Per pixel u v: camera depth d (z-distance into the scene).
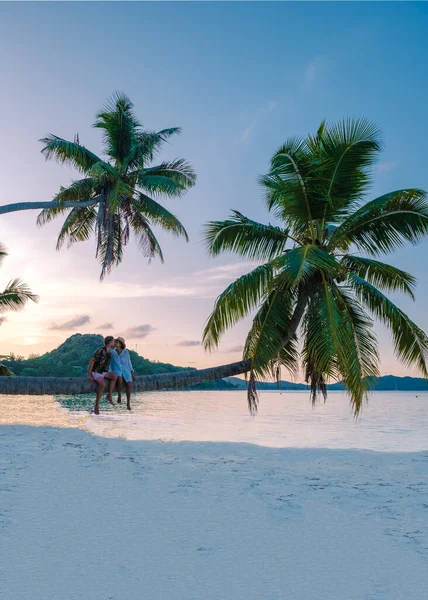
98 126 22.39
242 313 13.22
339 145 13.10
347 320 13.22
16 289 22.94
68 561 3.85
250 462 8.66
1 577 3.52
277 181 13.50
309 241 14.34
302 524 4.91
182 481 6.82
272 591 3.35
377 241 13.88
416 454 10.12
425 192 12.50
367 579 3.57
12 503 5.43
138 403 71.94
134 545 4.24
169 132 22.16
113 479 6.83
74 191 21.48
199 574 3.63
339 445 19.22
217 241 14.36
